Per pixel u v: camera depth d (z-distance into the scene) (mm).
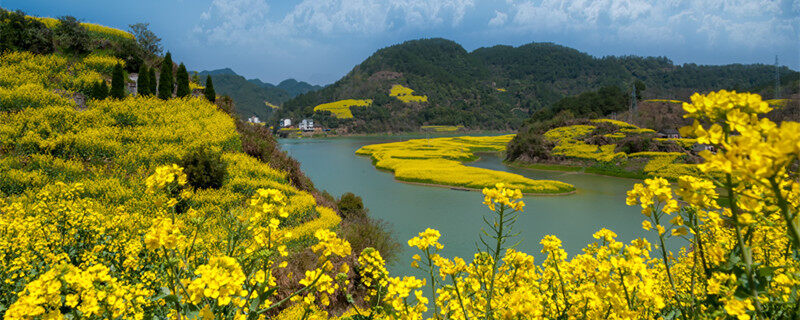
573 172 65000
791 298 1886
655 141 64250
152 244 2510
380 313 2975
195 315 2391
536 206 35562
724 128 1317
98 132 22031
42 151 19516
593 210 33688
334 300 9844
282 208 2758
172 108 28672
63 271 2248
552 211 33281
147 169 20219
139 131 23672
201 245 3016
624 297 2533
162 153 21062
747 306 1693
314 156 89625
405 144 121312
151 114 26531
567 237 25266
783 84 126000
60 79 28047
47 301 2119
